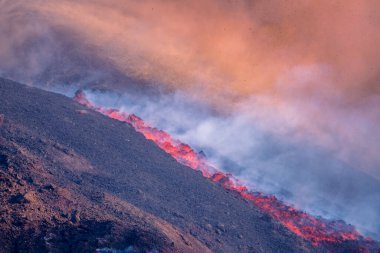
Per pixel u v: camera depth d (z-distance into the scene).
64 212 33.75
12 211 31.28
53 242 29.08
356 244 50.28
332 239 50.44
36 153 45.41
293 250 45.41
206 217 46.09
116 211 37.62
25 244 28.44
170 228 38.72
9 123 50.31
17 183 35.50
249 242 44.47
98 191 41.56
